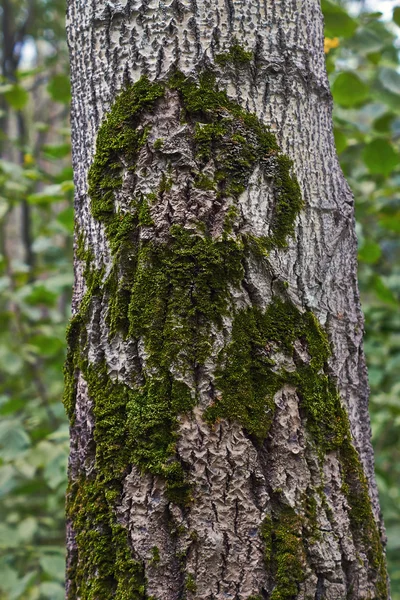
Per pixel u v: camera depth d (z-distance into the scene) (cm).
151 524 189
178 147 192
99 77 196
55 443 309
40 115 581
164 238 191
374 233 404
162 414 189
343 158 367
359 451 197
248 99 194
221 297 191
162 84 193
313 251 196
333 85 277
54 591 304
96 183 196
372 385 359
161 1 194
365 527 194
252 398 190
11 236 567
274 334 192
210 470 188
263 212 193
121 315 192
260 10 195
